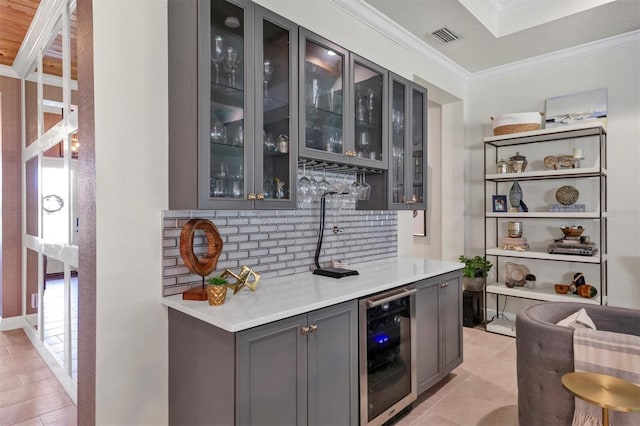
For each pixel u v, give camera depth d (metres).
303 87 2.14
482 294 4.33
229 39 1.87
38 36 3.28
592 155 3.74
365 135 2.63
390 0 2.93
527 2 3.36
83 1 1.85
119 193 1.79
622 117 3.59
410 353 2.38
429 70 3.94
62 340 2.85
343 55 2.40
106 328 1.74
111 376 1.76
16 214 4.09
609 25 3.35
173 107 1.89
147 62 1.88
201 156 1.72
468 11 3.10
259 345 1.56
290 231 2.52
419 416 2.37
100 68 1.74
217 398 1.58
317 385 1.80
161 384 1.91
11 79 4.07
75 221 2.52
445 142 4.75
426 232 5.04
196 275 2.04
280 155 2.07
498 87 4.39
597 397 1.43
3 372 3.03
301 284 2.21
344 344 1.94
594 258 3.37
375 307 2.13
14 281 4.09
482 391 2.69
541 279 4.03
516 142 4.12
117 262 1.78
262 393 1.57
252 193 1.90
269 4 2.40
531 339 1.92
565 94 3.91
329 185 2.46
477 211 4.56
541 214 3.71
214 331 1.60
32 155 3.68
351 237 3.00
